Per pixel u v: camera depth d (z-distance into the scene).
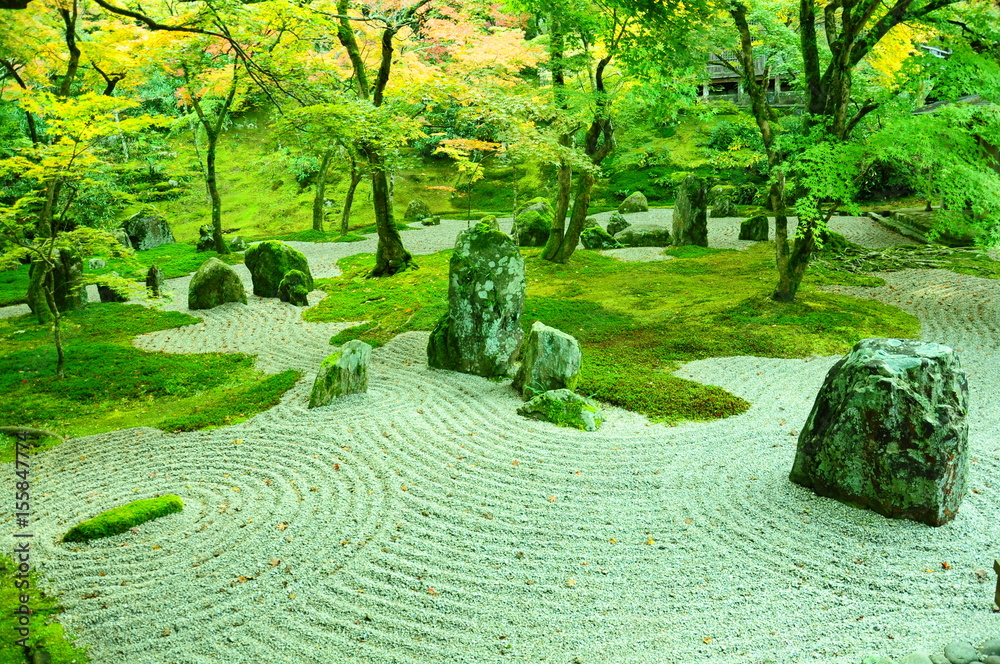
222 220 30.11
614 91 15.15
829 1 12.26
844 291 13.98
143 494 6.70
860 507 5.82
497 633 4.53
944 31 10.44
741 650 4.22
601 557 5.34
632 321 12.42
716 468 6.74
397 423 8.06
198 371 10.69
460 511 6.09
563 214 17.44
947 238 18.27
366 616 4.74
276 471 7.05
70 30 13.20
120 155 21.66
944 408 5.43
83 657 4.43
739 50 14.11
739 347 10.73
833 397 6.00
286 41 13.12
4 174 10.45
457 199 32.00
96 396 9.81
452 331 9.94
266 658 4.38
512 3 14.99
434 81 13.80
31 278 14.45
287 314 14.34
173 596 5.02
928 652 4.01
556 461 7.02
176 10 14.83
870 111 11.26
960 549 5.20
